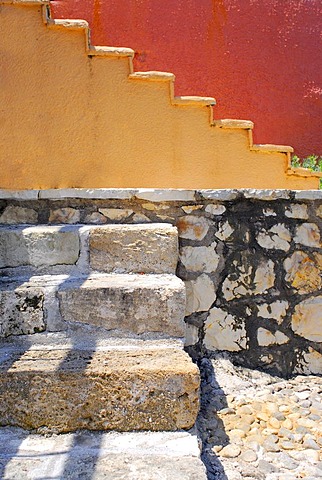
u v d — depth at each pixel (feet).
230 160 10.67
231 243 7.97
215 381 7.42
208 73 16.48
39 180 9.95
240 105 16.57
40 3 9.68
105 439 4.94
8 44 9.73
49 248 7.16
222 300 7.98
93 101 10.05
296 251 8.07
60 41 9.86
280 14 17.38
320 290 8.11
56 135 9.97
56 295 6.18
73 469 4.37
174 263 7.19
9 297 6.13
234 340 8.00
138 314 6.16
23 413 5.09
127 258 7.14
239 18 16.96
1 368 5.24
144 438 4.95
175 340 6.12
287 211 8.05
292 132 16.83
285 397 7.25
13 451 4.70
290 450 6.00
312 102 17.10
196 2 16.87
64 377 5.10
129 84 10.16
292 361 8.06
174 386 5.09
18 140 9.85
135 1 16.72
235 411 6.75
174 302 6.16
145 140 10.29
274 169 10.87
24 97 9.82
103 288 6.18
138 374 5.10
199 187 10.57
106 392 5.10
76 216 7.93
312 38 17.57
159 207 7.89
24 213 7.97
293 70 17.10
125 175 10.26
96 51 9.91
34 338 6.11
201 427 6.36
